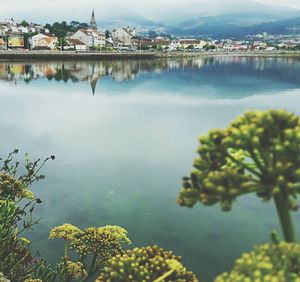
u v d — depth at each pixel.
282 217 1.61
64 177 19.47
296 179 1.51
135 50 177.00
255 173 1.61
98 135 30.84
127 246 12.41
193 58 172.50
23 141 27.88
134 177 19.94
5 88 62.72
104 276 2.22
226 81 74.12
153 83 72.69
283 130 1.61
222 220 14.20
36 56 123.00
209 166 1.67
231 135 1.61
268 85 67.00
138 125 35.59
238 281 1.35
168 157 24.12
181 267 2.21
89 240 4.11
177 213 14.92
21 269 5.36
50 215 14.45
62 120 37.59
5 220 5.08
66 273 5.13
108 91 61.97
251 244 12.63
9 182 5.57
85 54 133.12
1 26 145.50
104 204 16.02
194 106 46.41
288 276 1.41
